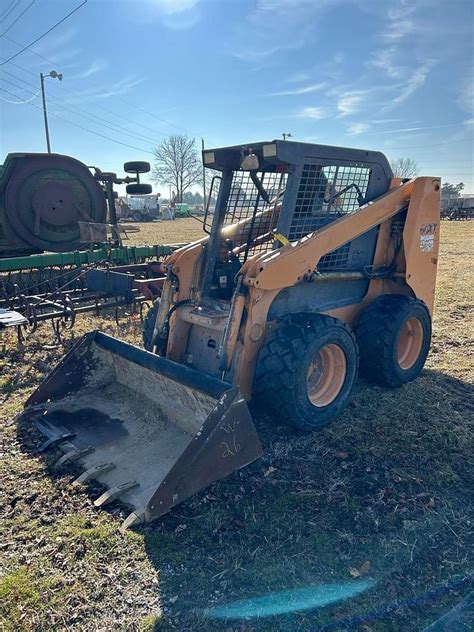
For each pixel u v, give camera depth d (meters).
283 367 3.41
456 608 2.23
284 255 3.46
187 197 86.94
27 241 8.88
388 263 4.63
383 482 3.16
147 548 2.60
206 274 4.06
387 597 2.30
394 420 3.93
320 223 3.88
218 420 2.88
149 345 4.37
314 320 3.60
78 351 4.01
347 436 3.68
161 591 2.35
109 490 2.97
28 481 3.16
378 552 2.58
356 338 4.45
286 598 2.30
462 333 6.21
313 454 3.46
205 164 3.97
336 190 3.94
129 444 3.45
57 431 3.63
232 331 3.44
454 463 3.37
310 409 3.58
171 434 3.46
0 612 2.23
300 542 2.65
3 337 6.43
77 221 9.16
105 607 2.26
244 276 3.38
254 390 3.60
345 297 4.39
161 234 25.03
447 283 9.41
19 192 8.63
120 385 4.09
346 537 2.68
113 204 9.56
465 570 2.45
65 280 8.38
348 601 2.28
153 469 3.16
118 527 2.74
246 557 2.55
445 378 4.80
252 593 2.33
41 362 5.46
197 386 3.14
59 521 2.80
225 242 4.21
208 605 2.27
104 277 7.05
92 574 2.44
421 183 4.39
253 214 4.16
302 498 2.99
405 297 4.50
